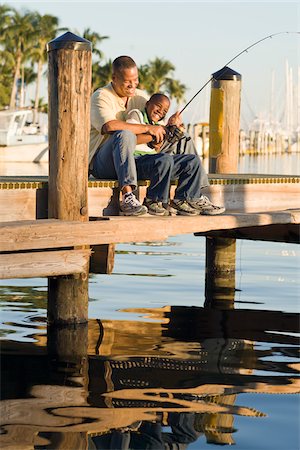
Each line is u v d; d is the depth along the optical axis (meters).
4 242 6.23
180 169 7.82
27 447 4.35
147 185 7.83
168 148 8.18
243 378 5.83
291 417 4.97
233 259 10.66
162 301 8.88
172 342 6.96
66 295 7.30
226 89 10.86
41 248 6.68
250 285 10.07
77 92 6.89
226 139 10.91
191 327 7.60
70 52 6.84
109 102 7.93
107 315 8.01
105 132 7.75
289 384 5.70
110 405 5.10
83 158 6.98
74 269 6.86
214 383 5.67
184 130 8.25
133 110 8.02
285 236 10.02
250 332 7.48
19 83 87.75
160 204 7.69
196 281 10.27
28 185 6.93
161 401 5.21
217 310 8.48
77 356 6.35
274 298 9.27
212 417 4.92
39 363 6.12
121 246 13.99
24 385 5.52
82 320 7.41
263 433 4.68
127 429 4.68
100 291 9.35
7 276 6.33
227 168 10.94
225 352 6.66
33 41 79.56
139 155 7.88
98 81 89.31
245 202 8.98
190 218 7.57
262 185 9.19
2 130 59.03
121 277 10.41
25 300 8.67
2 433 4.55
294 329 7.66
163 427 4.73
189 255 12.85
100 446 4.40
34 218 7.00
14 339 6.89
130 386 5.54
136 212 7.42
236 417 4.94
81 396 5.29
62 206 6.92
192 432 4.66
